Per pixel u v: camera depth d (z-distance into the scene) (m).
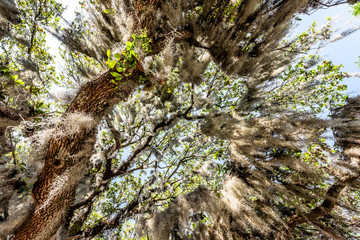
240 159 2.58
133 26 1.87
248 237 2.67
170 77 2.98
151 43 2.17
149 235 2.81
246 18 2.21
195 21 2.45
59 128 1.45
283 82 3.96
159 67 2.36
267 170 2.74
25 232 1.68
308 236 3.05
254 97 2.77
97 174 3.66
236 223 2.72
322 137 2.31
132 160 3.35
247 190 2.48
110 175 3.37
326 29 2.61
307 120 2.25
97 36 2.48
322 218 2.91
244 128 2.45
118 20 1.86
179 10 2.13
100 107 1.70
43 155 1.67
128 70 1.72
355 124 2.21
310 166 2.39
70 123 1.38
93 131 1.69
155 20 2.24
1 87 1.69
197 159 4.79
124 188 4.94
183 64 2.33
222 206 2.56
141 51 1.62
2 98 1.73
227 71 2.56
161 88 2.84
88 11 2.39
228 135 2.41
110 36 2.39
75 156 1.58
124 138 3.81
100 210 4.57
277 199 2.52
